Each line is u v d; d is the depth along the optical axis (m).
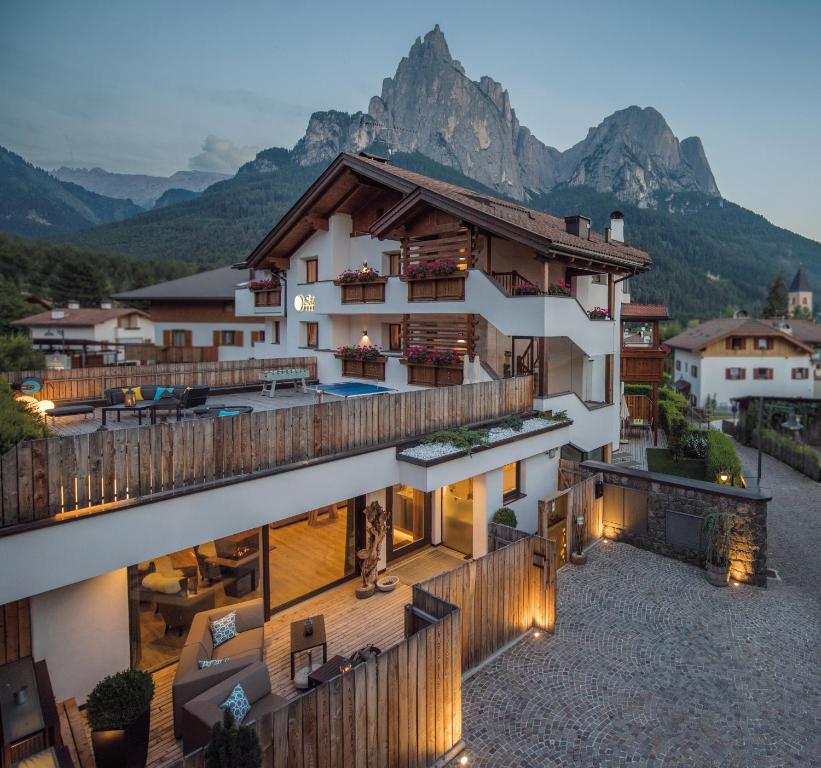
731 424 33.62
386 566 11.87
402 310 17.25
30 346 31.62
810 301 120.56
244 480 8.58
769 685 7.89
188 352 33.50
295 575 10.23
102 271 85.81
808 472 22.19
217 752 4.40
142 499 7.48
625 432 27.17
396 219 16.92
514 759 6.55
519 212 19.02
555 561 9.23
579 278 18.83
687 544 12.16
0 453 6.88
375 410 10.81
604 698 7.62
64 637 7.29
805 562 12.91
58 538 6.77
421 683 6.33
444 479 10.83
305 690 7.56
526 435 12.91
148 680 6.20
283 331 25.12
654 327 22.78
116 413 15.44
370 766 5.84
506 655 8.70
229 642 7.66
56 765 5.21
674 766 6.41
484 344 18.44
